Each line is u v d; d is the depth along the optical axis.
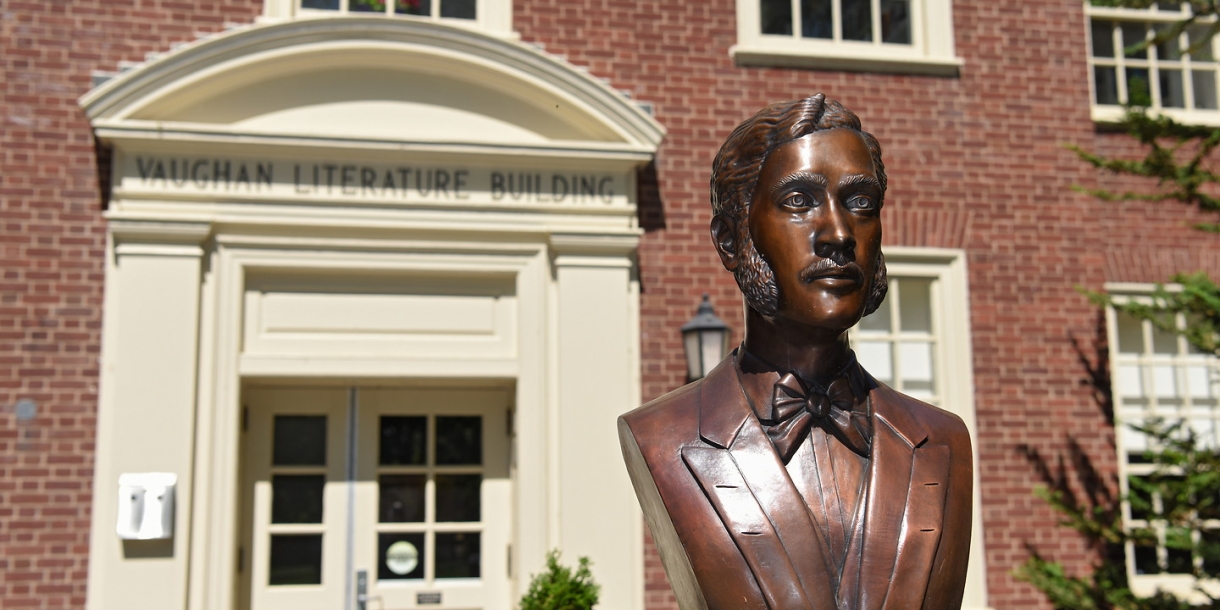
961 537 2.16
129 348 6.37
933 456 2.21
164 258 6.46
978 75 7.96
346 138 6.68
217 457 6.46
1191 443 6.34
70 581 6.26
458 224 6.82
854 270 2.10
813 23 7.94
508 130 7.10
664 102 7.44
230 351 6.54
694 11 7.59
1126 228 8.01
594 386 6.85
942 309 7.72
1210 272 8.05
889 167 7.75
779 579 2.03
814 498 2.16
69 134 6.63
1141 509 7.05
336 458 7.07
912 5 8.12
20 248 6.48
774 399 2.23
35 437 6.34
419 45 6.88
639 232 6.98
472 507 7.20
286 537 6.96
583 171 7.05
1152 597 6.75
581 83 7.05
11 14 6.68
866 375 2.39
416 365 6.80
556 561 6.37
